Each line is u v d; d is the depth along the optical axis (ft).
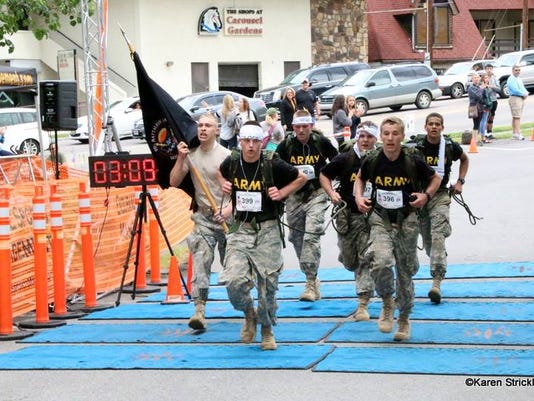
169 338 40.45
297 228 46.57
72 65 99.19
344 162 41.22
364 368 33.91
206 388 32.55
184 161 41.32
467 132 119.65
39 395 32.63
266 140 87.97
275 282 37.29
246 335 38.75
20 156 72.43
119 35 201.87
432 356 35.19
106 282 53.62
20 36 196.54
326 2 221.05
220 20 208.13
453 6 250.98
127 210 56.90
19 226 47.16
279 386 32.35
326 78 177.37
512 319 40.81
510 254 57.00
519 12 275.39
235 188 37.17
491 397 30.09
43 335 42.14
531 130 130.82
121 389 32.89
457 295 46.26
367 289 41.83
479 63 196.85
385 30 247.50
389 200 37.19
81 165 110.73
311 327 41.16
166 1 202.49
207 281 41.19
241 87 213.46
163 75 202.80
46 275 44.88
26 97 150.92
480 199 78.23
